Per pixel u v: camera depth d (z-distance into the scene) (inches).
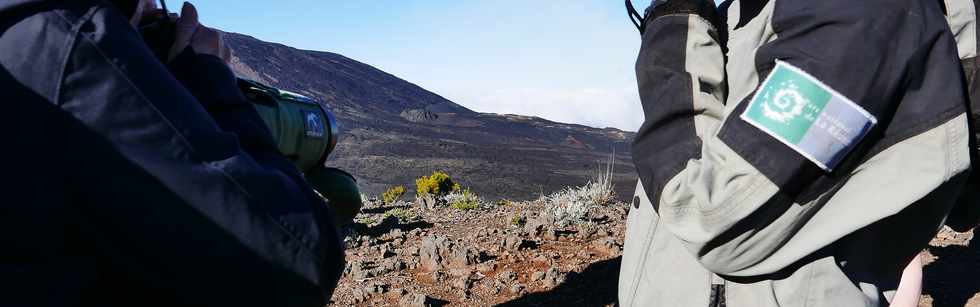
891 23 38.9
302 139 60.7
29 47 33.2
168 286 37.6
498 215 263.0
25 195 33.0
